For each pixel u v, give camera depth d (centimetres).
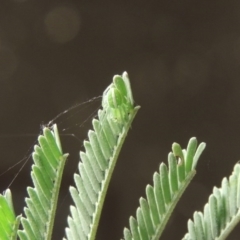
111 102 26
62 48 67
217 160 69
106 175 27
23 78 66
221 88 68
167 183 27
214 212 27
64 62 67
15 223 27
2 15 65
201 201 68
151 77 69
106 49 68
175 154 27
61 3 66
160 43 68
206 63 68
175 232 68
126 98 26
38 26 66
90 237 27
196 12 68
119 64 68
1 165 65
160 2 67
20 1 65
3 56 65
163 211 27
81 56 68
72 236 28
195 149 27
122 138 27
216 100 68
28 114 67
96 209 27
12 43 65
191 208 68
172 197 27
